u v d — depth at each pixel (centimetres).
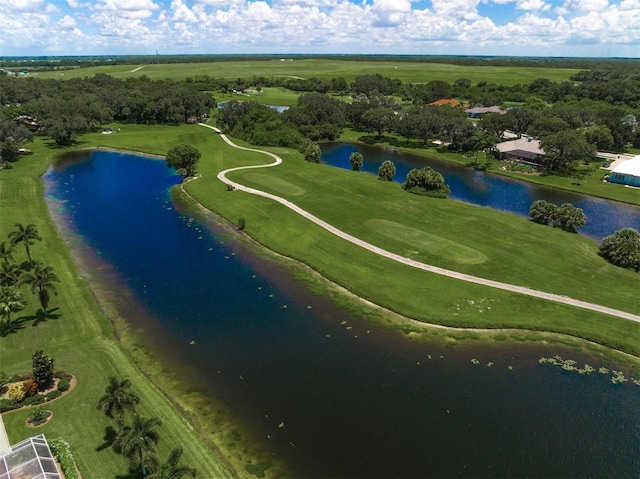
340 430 4012
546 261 7031
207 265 7131
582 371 4841
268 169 12025
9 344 4953
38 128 16800
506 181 12156
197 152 11550
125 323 5572
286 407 4269
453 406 4328
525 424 4138
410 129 15850
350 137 17625
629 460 3781
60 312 5616
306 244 7662
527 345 5247
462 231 8075
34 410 4044
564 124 14625
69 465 3434
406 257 7156
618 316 5697
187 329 5481
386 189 10400
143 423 3253
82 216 9075
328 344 5228
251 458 3706
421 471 3625
